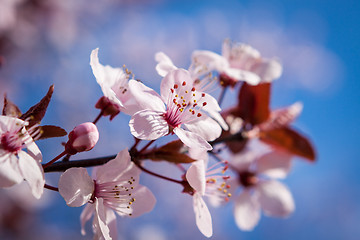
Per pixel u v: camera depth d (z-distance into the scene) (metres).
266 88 0.28
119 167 0.23
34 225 0.49
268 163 0.30
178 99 0.23
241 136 0.28
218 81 0.27
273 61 0.28
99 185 0.23
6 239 0.47
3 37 0.50
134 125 0.23
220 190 0.25
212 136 0.23
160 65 0.24
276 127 0.29
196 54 0.27
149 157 0.23
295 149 0.29
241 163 0.30
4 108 0.23
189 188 0.24
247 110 0.29
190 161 0.23
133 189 0.24
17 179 0.21
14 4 0.49
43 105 0.23
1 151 0.22
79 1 0.60
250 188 0.30
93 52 0.23
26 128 0.22
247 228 0.30
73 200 0.23
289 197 0.30
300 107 0.30
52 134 0.23
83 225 0.24
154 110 0.23
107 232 0.23
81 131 0.23
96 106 0.24
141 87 0.23
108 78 0.24
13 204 0.47
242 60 0.28
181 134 0.23
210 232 0.23
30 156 0.22
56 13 0.55
